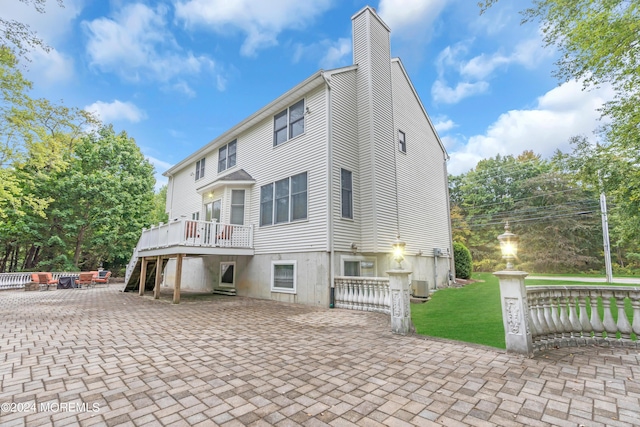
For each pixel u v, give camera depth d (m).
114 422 2.28
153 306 8.74
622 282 13.20
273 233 10.51
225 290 12.12
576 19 5.97
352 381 3.12
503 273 4.17
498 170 29.62
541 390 2.86
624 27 5.42
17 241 20.00
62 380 3.14
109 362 3.73
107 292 13.57
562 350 4.18
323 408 2.53
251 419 2.34
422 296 9.47
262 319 6.68
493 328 5.55
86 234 21.67
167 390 2.89
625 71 5.86
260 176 11.62
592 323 4.59
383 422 2.29
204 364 3.67
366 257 9.94
